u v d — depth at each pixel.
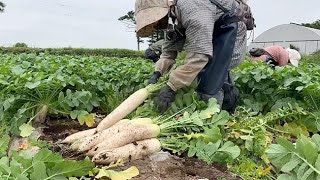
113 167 3.13
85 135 3.60
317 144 2.98
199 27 3.65
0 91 4.20
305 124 4.26
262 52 8.57
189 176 3.11
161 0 3.67
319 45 45.59
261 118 4.13
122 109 3.74
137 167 3.16
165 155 3.37
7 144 3.63
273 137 4.08
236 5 3.98
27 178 2.50
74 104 4.24
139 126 3.40
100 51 28.75
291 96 4.89
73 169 2.70
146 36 3.93
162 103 3.84
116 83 5.66
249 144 3.55
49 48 26.45
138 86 5.41
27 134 3.80
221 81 3.99
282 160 2.84
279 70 4.98
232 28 3.93
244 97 5.06
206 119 3.71
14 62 6.59
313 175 2.67
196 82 4.01
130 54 29.45
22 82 4.11
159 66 4.37
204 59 3.70
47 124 4.41
